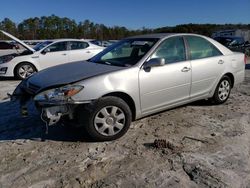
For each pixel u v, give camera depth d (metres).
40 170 3.64
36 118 5.45
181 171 3.54
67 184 3.33
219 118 5.35
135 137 4.54
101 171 3.58
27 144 4.38
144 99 4.70
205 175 3.43
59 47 11.18
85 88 4.13
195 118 5.35
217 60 5.80
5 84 9.57
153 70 4.75
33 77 4.71
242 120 5.25
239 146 4.18
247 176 3.41
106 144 4.32
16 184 3.35
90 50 11.64
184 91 5.26
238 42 19.92
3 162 3.86
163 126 4.97
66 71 4.67
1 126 5.15
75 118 4.26
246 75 10.30
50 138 4.57
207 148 4.13
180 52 5.26
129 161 3.80
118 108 4.38
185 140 4.41
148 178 3.41
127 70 4.50
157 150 4.09
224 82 6.08
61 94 4.04
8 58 10.50
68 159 3.89
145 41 5.16
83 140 4.46
